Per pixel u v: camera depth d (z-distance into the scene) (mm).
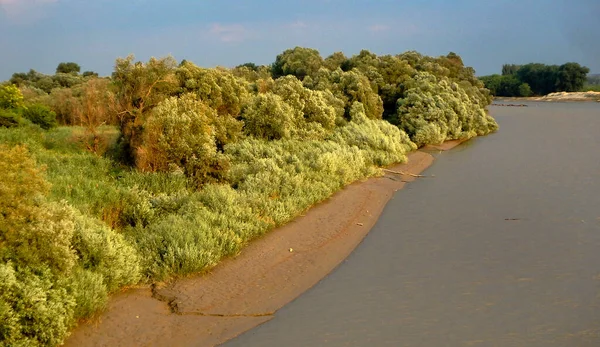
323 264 15078
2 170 10297
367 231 18375
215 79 27906
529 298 12781
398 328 11391
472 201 22531
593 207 21109
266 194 18500
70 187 16391
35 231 10180
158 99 23469
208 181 19766
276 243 15852
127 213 15648
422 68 59719
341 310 12305
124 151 22922
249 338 10945
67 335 9633
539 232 17984
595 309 12125
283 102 29766
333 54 61875
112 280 11516
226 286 12891
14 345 8836
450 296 12977
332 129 33031
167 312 11484
